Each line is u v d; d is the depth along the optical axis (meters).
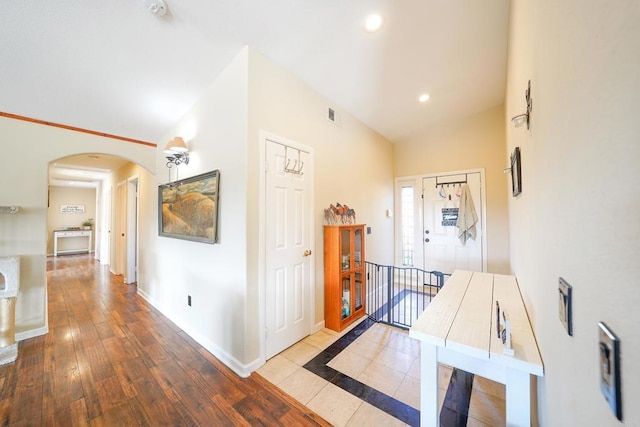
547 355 0.89
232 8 1.79
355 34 2.12
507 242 3.71
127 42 1.98
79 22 1.80
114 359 2.22
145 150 3.49
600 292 0.46
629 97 0.35
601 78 0.44
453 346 1.07
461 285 1.93
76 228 8.31
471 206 3.95
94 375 2.00
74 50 2.01
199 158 2.63
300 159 2.59
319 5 1.83
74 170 5.71
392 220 4.59
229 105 2.23
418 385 1.89
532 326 1.22
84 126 2.97
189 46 2.06
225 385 1.89
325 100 2.96
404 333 2.71
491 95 3.39
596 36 0.46
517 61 1.65
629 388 0.35
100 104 2.66
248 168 2.06
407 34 2.18
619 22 0.37
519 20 1.48
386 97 3.18
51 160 2.81
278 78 2.36
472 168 3.96
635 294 0.34
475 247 3.95
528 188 1.35
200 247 2.55
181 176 2.96
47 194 2.79
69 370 2.06
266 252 2.21
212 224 2.34
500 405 1.70
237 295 2.09
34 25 1.79
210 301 2.39
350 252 2.97
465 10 1.98
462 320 1.28
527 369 0.95
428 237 4.34
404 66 2.61
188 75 2.36
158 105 2.77
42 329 2.69
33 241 2.68
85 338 2.60
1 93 2.33
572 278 0.62
